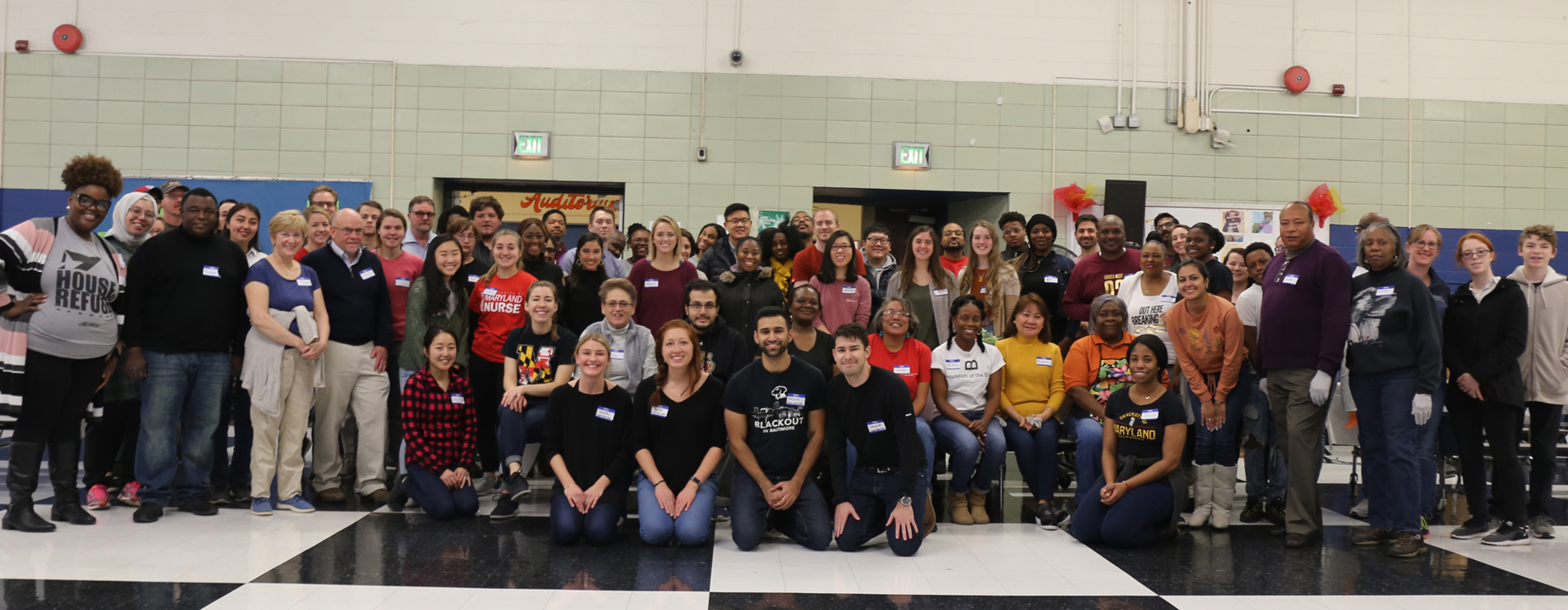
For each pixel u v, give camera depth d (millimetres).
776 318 3414
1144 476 3482
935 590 2822
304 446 4016
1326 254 3590
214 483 4121
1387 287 3516
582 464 3496
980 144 8047
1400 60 8211
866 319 4762
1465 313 3752
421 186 7785
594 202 8125
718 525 3793
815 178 7961
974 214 8453
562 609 2547
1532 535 3754
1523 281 3865
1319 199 7941
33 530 3410
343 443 4754
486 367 4430
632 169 7891
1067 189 7926
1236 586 2904
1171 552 3389
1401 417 3465
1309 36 8164
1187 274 3857
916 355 4098
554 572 2965
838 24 7980
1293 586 2912
